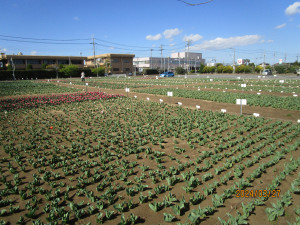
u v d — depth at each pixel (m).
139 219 4.72
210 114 13.85
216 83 35.75
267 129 10.86
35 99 20.20
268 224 4.54
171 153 8.20
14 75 57.75
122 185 6.04
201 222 4.59
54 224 4.40
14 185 6.11
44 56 75.56
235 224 4.32
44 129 11.30
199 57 127.31
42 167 7.16
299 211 4.74
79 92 26.20
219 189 5.77
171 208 5.05
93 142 9.45
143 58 115.62
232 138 9.70
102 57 92.62
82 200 5.41
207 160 7.51
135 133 10.50
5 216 4.85
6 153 8.27
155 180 6.26
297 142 8.58
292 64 85.94
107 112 15.15
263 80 39.56
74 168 7.04
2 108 16.31
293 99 18.09
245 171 6.70
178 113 14.41
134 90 26.84
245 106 16.61
